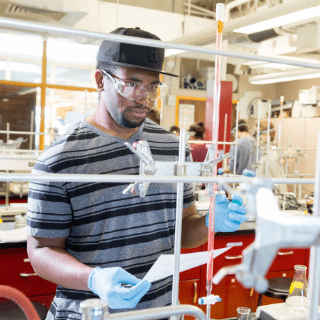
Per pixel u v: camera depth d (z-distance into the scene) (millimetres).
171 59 7715
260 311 1405
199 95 8297
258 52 7316
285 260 3031
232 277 2898
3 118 6824
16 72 6793
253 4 5922
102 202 1120
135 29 1177
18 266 2406
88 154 1151
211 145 825
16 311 1763
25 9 4770
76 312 1087
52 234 1085
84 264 1062
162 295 1184
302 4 3170
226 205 940
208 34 4746
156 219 1209
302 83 8781
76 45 7051
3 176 510
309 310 452
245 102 8867
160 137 1325
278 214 378
